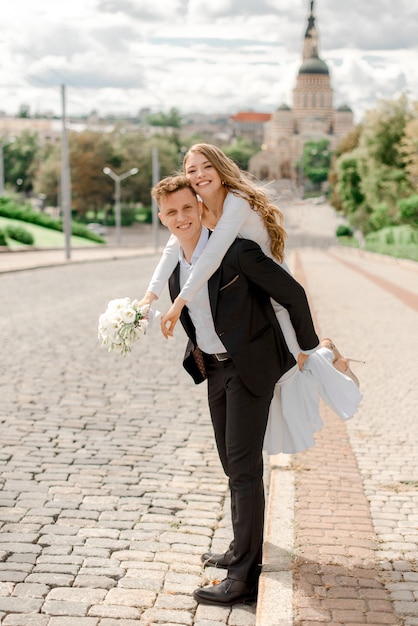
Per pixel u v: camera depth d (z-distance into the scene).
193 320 3.59
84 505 4.73
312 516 4.34
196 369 3.76
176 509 4.74
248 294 3.42
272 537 4.00
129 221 109.31
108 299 18.03
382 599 3.32
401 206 41.38
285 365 3.58
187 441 6.26
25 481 5.14
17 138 138.50
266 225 3.51
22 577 3.73
